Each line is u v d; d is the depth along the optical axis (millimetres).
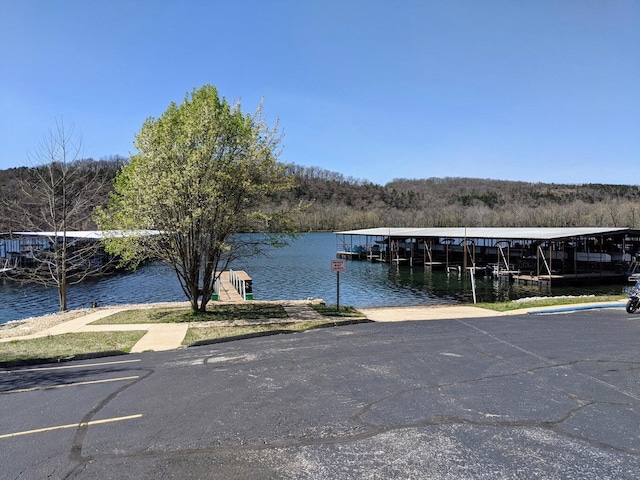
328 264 48531
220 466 4219
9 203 23234
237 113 14508
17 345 9672
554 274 34562
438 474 4008
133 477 4039
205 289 14141
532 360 7824
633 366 7406
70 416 5535
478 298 27016
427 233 48562
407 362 7816
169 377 7137
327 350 8820
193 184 12680
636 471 4043
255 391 6363
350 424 5168
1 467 4250
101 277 37219
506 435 4824
